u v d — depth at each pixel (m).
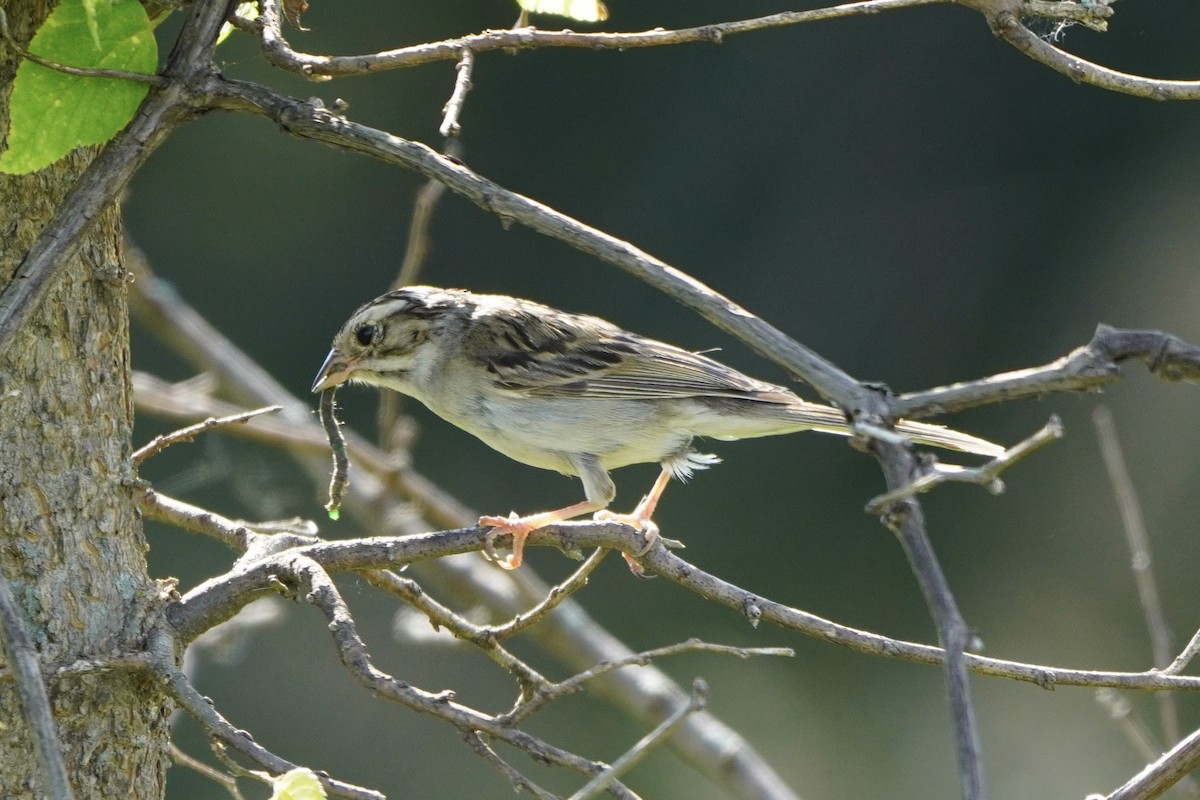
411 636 9.13
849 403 3.22
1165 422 14.45
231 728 4.25
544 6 5.62
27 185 4.67
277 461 13.45
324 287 16.41
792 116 16.59
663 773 13.41
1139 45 15.44
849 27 16.64
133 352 15.59
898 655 4.96
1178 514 14.10
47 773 3.37
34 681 3.47
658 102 16.78
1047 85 16.12
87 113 4.37
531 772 13.52
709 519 15.05
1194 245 15.08
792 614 5.05
